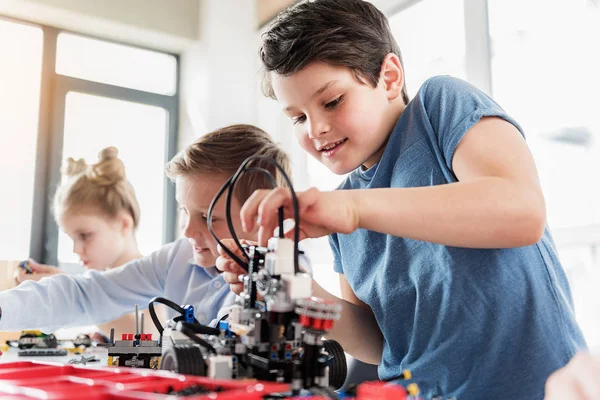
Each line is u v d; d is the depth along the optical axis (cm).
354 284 91
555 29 148
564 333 76
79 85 264
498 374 75
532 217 60
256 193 63
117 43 279
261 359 55
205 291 138
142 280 146
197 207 123
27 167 248
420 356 81
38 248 246
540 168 150
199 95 277
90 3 258
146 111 284
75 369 58
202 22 283
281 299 55
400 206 60
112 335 98
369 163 94
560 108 146
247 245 77
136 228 234
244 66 274
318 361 53
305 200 59
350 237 92
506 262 76
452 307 77
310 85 80
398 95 89
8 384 49
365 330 92
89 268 223
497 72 164
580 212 139
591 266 137
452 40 181
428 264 80
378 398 43
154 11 275
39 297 120
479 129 72
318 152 87
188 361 55
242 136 129
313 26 81
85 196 221
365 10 88
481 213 59
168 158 287
